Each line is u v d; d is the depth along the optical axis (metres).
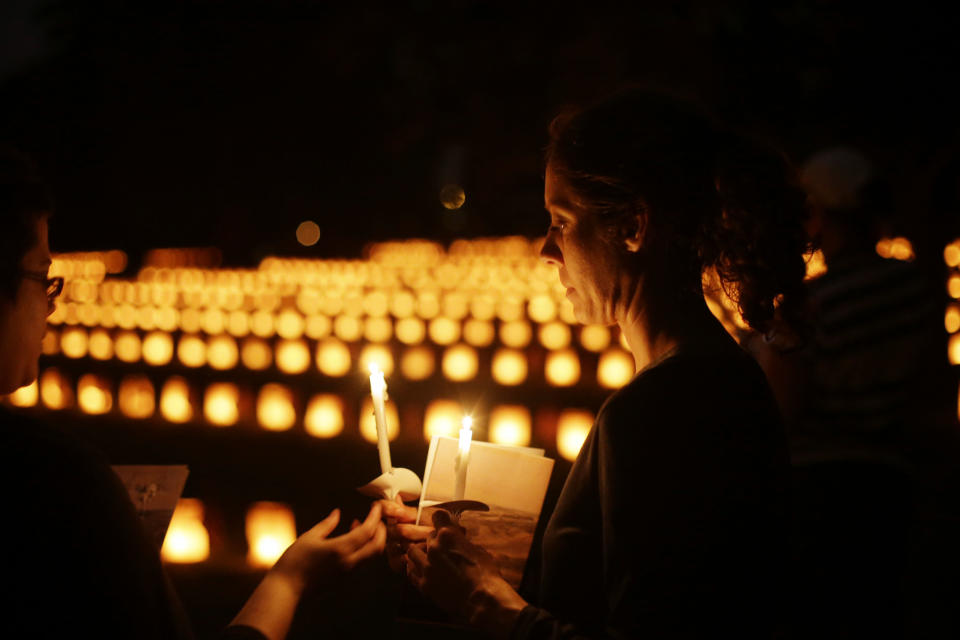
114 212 18.75
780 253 1.53
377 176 18.69
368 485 1.80
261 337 5.86
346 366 5.19
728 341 1.55
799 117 13.08
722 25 13.52
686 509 1.37
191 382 5.27
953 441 5.08
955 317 6.30
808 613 2.58
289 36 17.81
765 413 1.46
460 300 6.17
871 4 12.20
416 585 1.70
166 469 2.04
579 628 1.49
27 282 1.31
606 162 1.51
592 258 1.57
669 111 1.54
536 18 16.08
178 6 17.61
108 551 1.12
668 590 1.35
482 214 17.62
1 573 1.07
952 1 11.80
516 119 16.81
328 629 3.55
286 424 4.89
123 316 6.09
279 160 18.67
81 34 17.97
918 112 12.31
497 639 1.49
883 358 2.83
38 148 18.36
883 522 2.82
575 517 1.53
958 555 4.40
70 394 5.48
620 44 15.17
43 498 1.10
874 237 2.96
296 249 17.80
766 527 1.40
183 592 3.92
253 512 4.37
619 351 4.84
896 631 2.83
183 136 18.58
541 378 5.09
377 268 8.54
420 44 17.12
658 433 1.42
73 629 1.08
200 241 18.88
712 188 1.53
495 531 1.73
